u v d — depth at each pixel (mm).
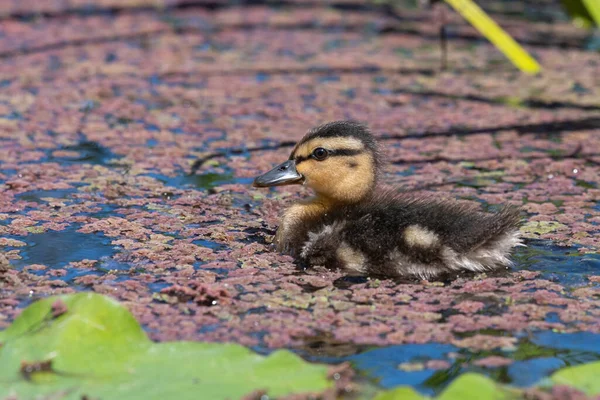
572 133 16453
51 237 11227
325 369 7320
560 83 19906
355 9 27109
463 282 10062
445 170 14398
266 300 9406
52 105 17750
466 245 10273
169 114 17406
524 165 14656
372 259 10500
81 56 21578
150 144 15609
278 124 16891
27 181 13430
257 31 24422
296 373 7227
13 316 8844
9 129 16141
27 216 11984
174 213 12359
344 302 9406
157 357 7496
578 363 7934
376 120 17172
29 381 7102
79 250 10820
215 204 12820
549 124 17016
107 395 6875
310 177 11758
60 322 7742
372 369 7805
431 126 16859
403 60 21844
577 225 11797
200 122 16938
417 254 10367
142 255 10688
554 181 13844
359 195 11664
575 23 25406
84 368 7301
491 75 20609
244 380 7094
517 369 7820
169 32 24062
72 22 24938
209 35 23891
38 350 7484
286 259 10836
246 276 10141
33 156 14711
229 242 11375
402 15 26547
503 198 12992
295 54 22250
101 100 18203
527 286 9852
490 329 8711
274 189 13648
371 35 24219
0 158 14539
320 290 9766
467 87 19625
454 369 7832
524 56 17922
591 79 20188
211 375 7180
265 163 14680
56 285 9703
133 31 24062
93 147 15344
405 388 6766
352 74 20516
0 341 7723
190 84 19547
